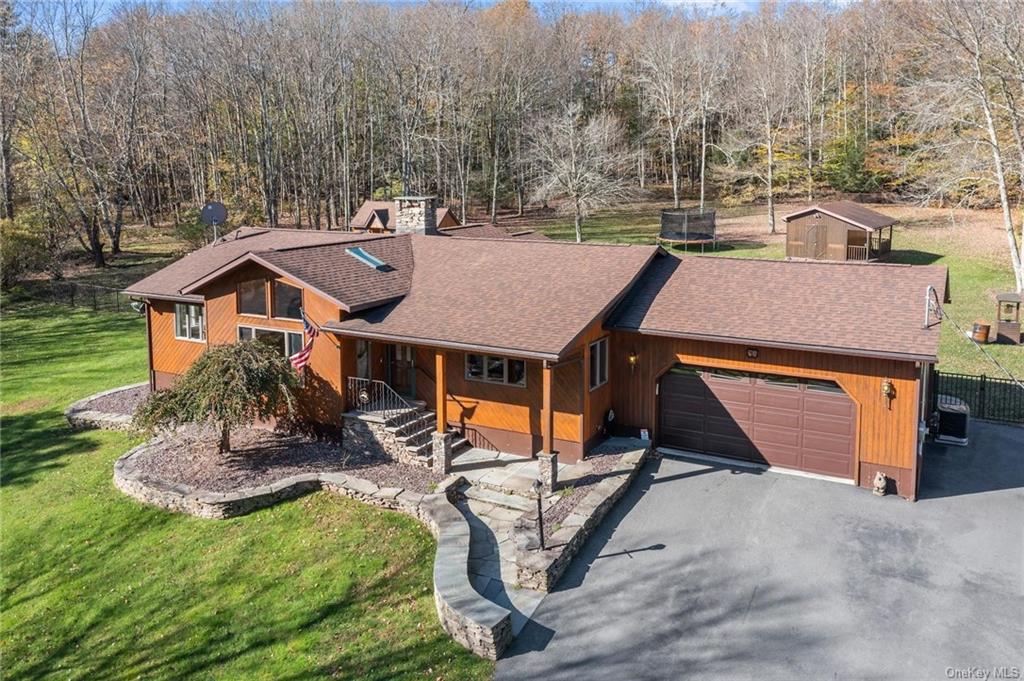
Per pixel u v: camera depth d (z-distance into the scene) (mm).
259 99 47750
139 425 15391
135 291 20406
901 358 12953
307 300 16422
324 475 15148
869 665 9250
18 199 43469
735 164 51281
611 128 49344
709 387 15719
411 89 51594
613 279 16344
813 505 13516
